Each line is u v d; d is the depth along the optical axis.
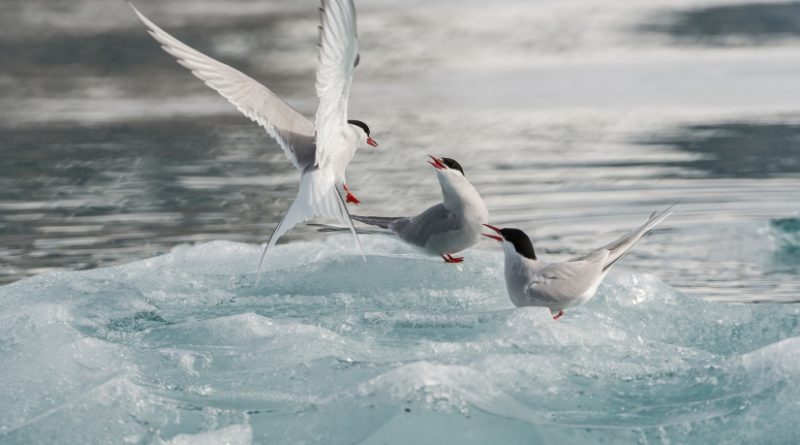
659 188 18.39
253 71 34.88
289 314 9.36
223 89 9.15
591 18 48.16
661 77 32.34
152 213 17.52
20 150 23.22
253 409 7.27
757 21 44.53
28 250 15.03
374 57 38.34
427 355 7.97
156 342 8.48
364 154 22.47
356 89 31.69
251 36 42.78
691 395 7.48
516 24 47.16
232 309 9.54
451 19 49.06
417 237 10.63
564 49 39.28
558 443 6.89
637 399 7.45
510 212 16.86
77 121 27.02
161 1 52.94
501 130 24.80
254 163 21.97
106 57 37.78
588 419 7.16
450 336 8.50
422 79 33.38
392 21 48.69
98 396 7.24
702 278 13.09
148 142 24.22
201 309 9.56
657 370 7.87
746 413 7.10
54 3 51.22
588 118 26.08
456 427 6.95
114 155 22.69
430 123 25.89
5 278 13.48
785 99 27.78
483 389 7.30
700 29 42.91
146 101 30.06
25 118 27.44
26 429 6.95
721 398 7.36
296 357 7.99
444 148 22.80
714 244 14.72
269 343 8.28
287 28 44.91
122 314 9.28
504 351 8.07
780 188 18.08
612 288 9.83
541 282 8.98
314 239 15.89
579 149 22.28
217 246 11.56
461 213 10.34
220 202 18.38
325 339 8.23
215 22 46.38
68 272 10.60
